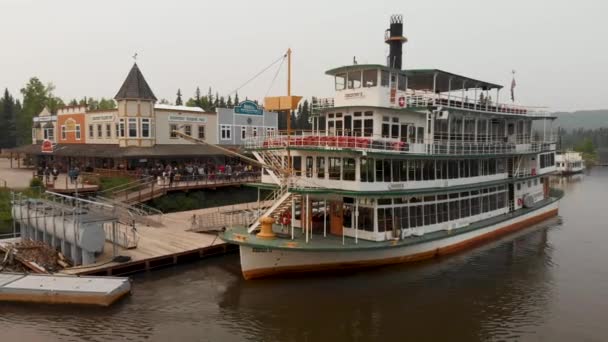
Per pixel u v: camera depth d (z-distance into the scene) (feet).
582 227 132.57
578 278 84.89
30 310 67.41
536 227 131.34
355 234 82.89
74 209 87.10
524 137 131.64
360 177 80.38
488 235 110.32
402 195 83.61
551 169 148.97
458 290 77.20
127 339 59.26
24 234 103.40
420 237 89.30
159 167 161.07
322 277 80.69
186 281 81.00
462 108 99.19
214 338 59.98
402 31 112.57
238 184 153.58
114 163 166.61
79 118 190.60
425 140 92.99
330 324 64.13
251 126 204.13
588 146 549.95
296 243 76.79
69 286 71.46
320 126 102.83
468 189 101.86
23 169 191.83
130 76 166.71
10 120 327.06
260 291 75.25
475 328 63.46
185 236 105.50
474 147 105.29
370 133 86.99
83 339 59.16
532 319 66.69
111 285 72.33
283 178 82.99
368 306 69.97
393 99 90.17
